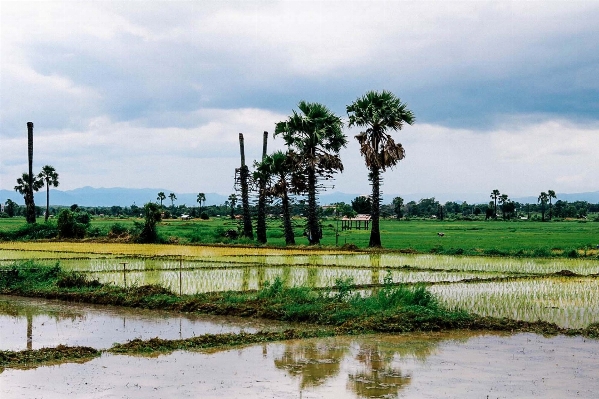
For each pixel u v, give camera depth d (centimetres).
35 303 2178
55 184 9519
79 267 3123
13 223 8656
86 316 1906
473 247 4812
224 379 1173
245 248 4578
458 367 1270
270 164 5000
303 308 1838
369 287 2414
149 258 3562
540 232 7888
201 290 2344
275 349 1423
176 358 1337
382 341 1516
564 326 1717
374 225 4528
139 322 1798
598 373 1228
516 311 1936
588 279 2700
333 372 1227
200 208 16800
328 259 3600
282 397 1064
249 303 1983
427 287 2441
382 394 1084
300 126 4719
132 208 18012
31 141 6506
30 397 1063
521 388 1124
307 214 5141
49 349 1377
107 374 1207
